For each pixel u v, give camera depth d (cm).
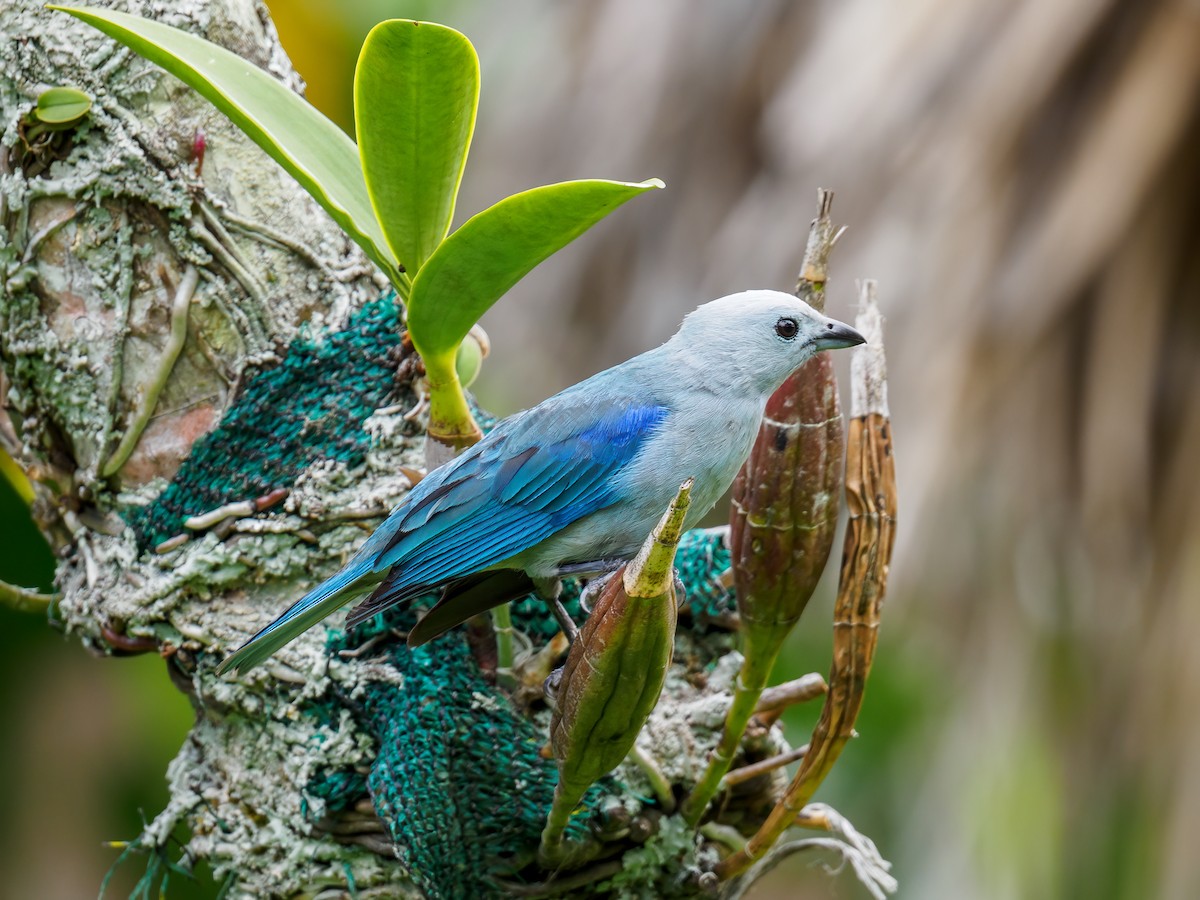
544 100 1325
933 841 1034
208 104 638
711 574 651
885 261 1007
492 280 528
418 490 608
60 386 646
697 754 614
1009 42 982
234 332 641
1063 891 984
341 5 1330
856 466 546
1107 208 941
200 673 630
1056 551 963
